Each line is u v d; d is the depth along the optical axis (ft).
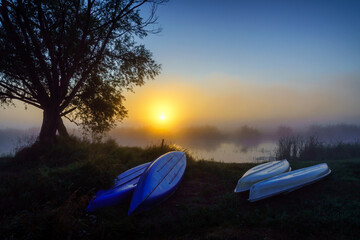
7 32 32.53
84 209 15.47
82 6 38.24
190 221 13.91
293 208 15.17
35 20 35.24
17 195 16.55
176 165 23.84
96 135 44.16
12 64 33.88
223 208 15.66
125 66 45.01
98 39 39.75
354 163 25.64
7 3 31.01
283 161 25.34
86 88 42.52
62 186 17.76
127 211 15.88
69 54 37.14
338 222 12.50
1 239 11.39
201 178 23.89
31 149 32.86
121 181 20.08
